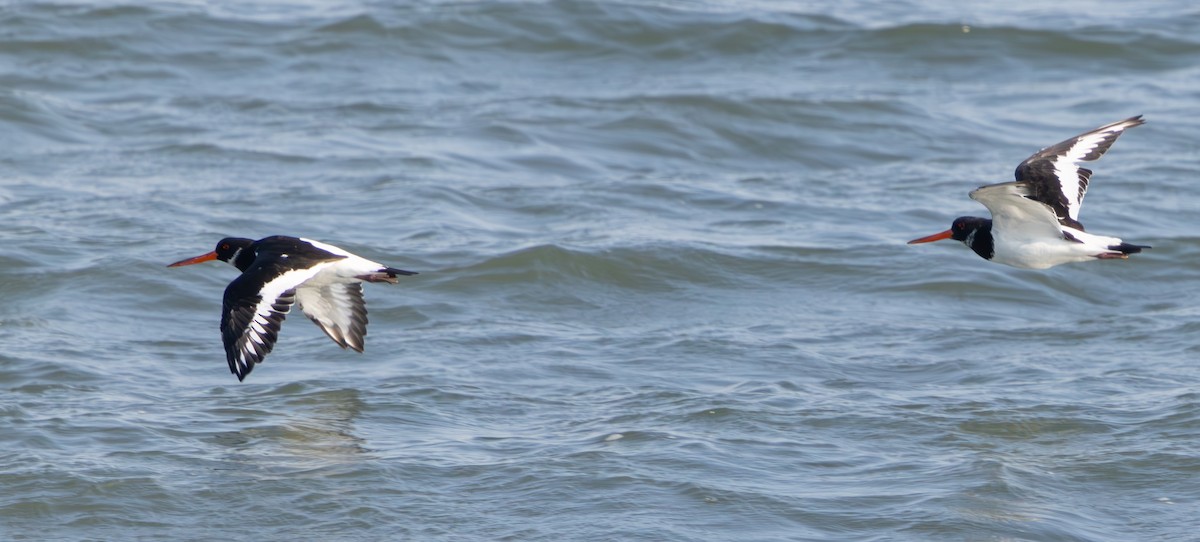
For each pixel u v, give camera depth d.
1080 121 25.00
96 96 25.02
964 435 12.97
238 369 11.22
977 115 25.31
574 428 13.09
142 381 14.25
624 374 14.67
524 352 15.32
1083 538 11.05
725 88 26.05
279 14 28.89
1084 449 12.66
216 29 27.97
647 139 23.86
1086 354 15.30
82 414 13.20
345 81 26.22
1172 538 11.12
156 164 21.73
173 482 11.86
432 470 12.12
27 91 24.52
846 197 21.36
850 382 14.48
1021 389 14.16
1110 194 21.42
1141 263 18.69
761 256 18.64
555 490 11.73
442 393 13.94
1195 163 22.86
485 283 17.52
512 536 11.05
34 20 27.58
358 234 18.98
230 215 19.58
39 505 11.42
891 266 18.41
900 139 24.11
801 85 26.50
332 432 12.95
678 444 12.61
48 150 22.25
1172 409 13.47
